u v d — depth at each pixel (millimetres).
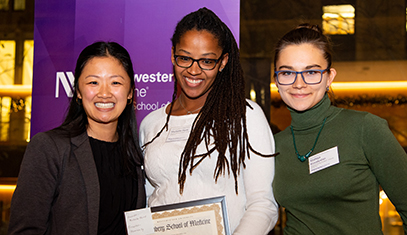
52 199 1559
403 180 1457
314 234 1576
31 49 3504
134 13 2686
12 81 3492
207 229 1552
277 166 1731
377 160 1500
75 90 1731
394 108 3148
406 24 3152
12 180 3395
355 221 1521
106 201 1664
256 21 3365
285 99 1688
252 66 3346
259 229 1509
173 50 1776
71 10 2740
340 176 1531
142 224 1573
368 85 3188
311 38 1634
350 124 1584
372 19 3205
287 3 3332
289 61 1627
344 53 3227
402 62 3148
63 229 1534
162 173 1704
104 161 1728
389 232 3031
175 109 1881
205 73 1668
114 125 1788
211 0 2598
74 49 2729
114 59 1690
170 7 2654
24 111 3459
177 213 1567
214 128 1695
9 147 3434
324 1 3275
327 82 1685
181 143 1704
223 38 1709
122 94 1695
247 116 1722
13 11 3531
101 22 2713
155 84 2652
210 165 1651
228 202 1643
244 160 1662
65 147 1603
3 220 3363
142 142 1927
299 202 1623
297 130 1728
